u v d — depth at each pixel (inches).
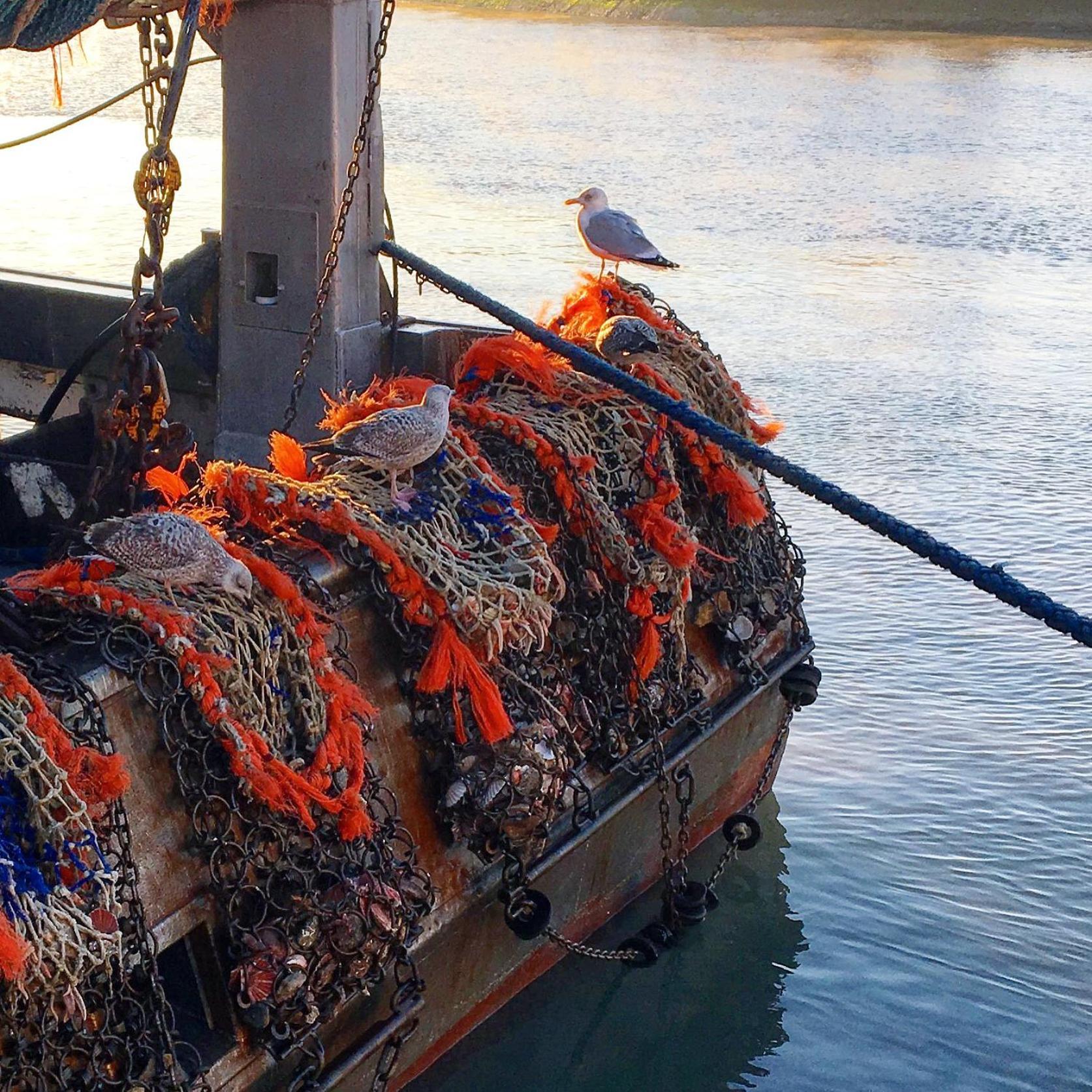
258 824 166.2
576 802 216.5
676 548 227.0
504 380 233.6
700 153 1013.8
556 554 221.8
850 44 1568.7
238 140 253.9
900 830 291.9
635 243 275.4
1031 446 488.4
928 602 385.1
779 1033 241.0
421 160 979.3
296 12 241.6
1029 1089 228.4
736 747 277.7
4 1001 143.4
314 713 171.8
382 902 176.1
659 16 1827.0
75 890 144.8
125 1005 156.3
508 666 203.3
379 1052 192.7
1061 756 314.8
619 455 229.3
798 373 563.5
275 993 165.9
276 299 259.4
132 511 204.4
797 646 290.5
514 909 205.9
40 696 146.7
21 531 278.1
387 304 270.4
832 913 268.2
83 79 1034.7
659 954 244.2
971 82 1314.0
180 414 303.4
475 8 1988.2
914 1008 246.1
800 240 779.4
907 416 514.9
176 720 162.2
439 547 191.6
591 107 1212.5
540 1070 230.5
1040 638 366.6
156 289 199.6
